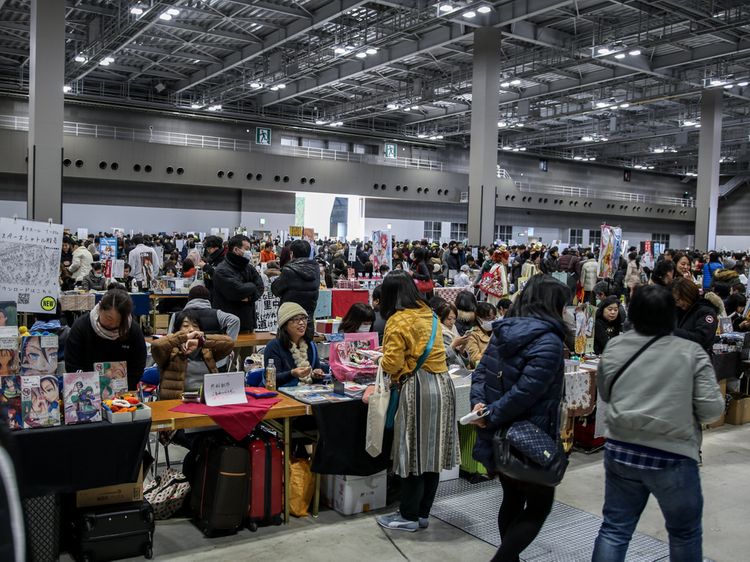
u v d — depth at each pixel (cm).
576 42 1997
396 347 355
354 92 2812
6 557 91
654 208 4166
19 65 2369
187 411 359
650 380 262
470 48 2139
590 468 502
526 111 2612
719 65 2206
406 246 1888
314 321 646
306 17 1781
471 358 509
